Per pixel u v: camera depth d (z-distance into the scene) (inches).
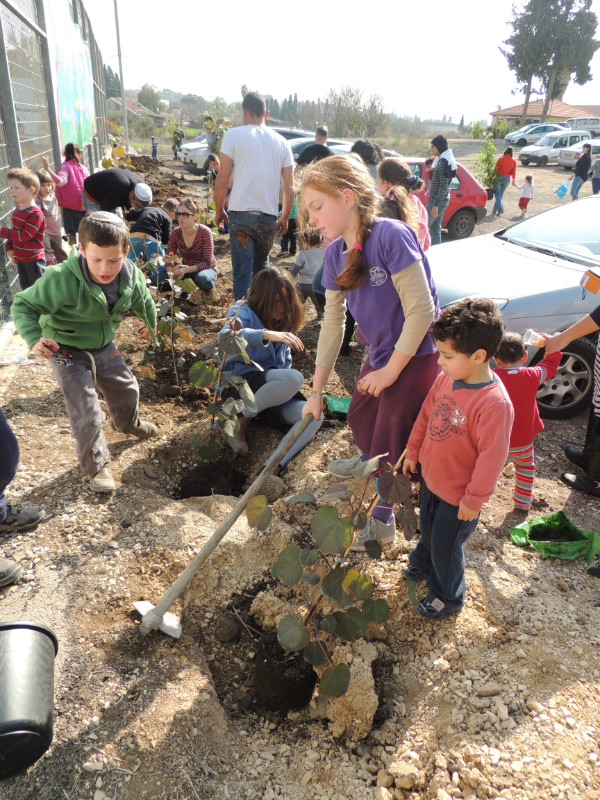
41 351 108.0
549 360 134.0
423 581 105.8
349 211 87.8
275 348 152.9
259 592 104.6
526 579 109.3
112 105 2576.3
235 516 99.3
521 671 90.7
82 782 72.9
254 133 199.9
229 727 84.4
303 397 158.7
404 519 78.1
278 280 147.9
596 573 111.7
